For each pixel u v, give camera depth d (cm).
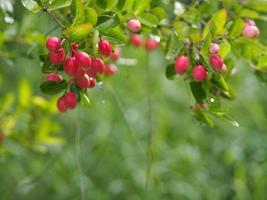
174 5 284
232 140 607
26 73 612
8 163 568
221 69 224
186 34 246
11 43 336
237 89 604
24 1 205
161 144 587
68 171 570
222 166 606
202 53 223
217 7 272
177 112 643
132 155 576
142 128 587
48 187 575
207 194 569
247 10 270
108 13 224
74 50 204
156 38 259
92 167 571
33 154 576
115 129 580
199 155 591
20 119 387
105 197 556
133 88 621
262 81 284
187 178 577
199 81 231
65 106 225
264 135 582
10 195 558
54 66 213
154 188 556
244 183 548
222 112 239
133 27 226
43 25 360
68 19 229
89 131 598
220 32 236
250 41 246
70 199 561
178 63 230
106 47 208
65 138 591
